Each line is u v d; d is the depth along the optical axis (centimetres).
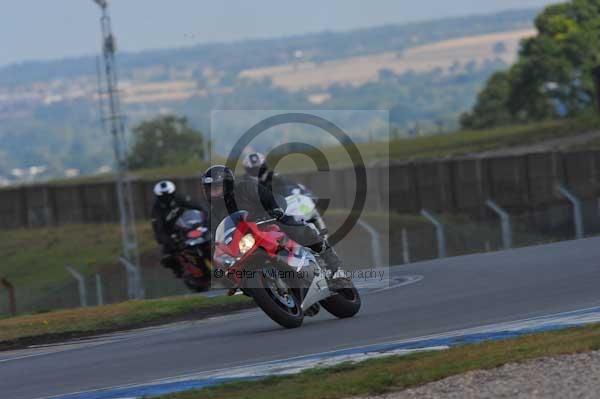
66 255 15350
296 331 3953
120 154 12469
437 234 8188
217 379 3103
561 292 4309
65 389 3272
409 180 15275
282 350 3556
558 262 5394
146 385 3141
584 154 13762
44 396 3191
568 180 13900
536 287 4553
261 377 3053
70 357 3981
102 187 19400
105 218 19300
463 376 2712
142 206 18675
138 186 18725
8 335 4659
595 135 19175
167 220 7219
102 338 4619
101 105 12494
